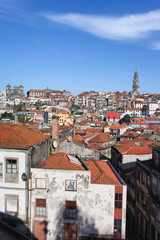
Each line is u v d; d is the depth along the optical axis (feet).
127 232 105.29
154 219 84.43
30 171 77.77
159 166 84.28
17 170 77.00
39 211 78.59
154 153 89.92
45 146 98.32
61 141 133.39
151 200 88.07
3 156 77.25
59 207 77.92
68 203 77.97
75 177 77.41
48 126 430.20
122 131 361.71
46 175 77.61
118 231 78.33
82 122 495.00
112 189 77.61
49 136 107.04
